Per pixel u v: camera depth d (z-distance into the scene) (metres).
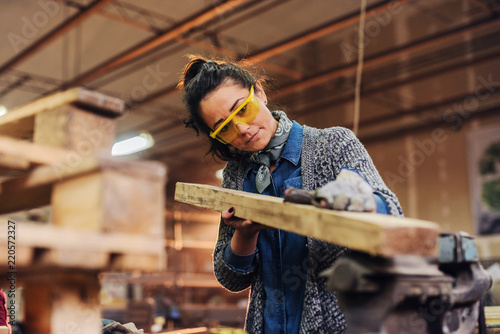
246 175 1.47
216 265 1.43
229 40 9.78
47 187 0.96
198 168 13.73
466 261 1.00
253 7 8.91
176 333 2.03
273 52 7.95
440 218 9.93
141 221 0.89
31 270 0.87
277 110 1.57
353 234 0.81
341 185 0.93
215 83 1.31
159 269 0.89
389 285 0.82
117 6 8.57
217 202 1.15
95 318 0.95
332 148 1.32
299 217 0.92
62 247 0.79
